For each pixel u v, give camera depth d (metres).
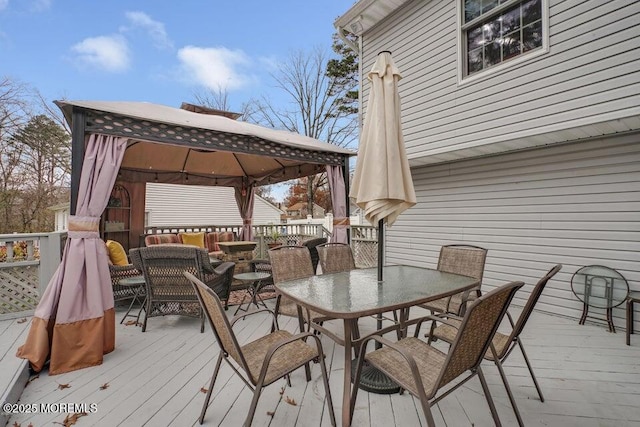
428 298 2.17
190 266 3.52
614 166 3.67
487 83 4.25
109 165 2.99
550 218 4.18
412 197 2.53
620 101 3.16
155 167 6.88
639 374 2.55
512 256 4.57
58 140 13.92
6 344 2.85
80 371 2.58
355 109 15.97
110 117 3.04
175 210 11.42
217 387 2.35
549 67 3.66
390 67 2.58
